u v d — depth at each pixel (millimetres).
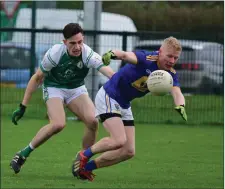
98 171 24391
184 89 42375
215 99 41875
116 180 22672
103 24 50875
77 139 32500
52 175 23266
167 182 22453
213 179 23125
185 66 42156
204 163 26391
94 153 21484
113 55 19703
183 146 31031
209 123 40594
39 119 40438
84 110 23188
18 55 44844
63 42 22453
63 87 23141
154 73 19906
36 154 27734
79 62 22531
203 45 41750
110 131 20875
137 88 20766
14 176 22922
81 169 21875
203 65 41938
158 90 19766
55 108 22844
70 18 48500
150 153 28766
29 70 43688
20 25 49156
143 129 37688
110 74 22297
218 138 34125
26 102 23438
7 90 43844
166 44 20109
